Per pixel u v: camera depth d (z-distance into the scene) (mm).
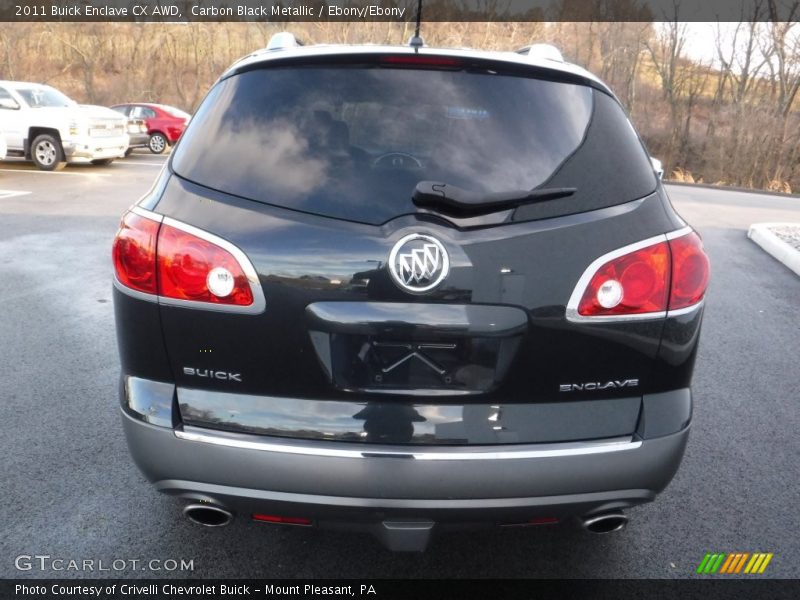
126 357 2137
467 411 2021
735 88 39094
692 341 2158
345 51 2236
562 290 1978
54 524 2803
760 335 5641
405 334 1957
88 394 4043
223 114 2180
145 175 14797
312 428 2008
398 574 2576
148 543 2711
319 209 1981
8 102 14500
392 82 2176
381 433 2006
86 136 14648
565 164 2102
